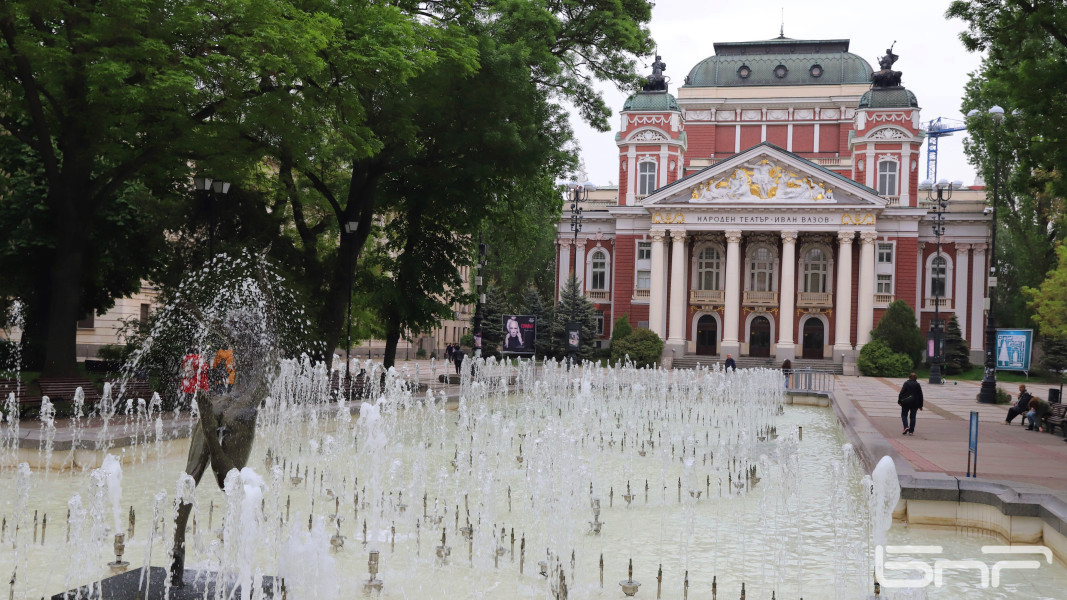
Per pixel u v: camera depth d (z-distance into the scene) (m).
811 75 74.75
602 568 9.67
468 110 28.23
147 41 18.50
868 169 65.56
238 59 20.30
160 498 8.66
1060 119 20.19
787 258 62.50
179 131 20.77
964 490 12.50
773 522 12.73
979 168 60.88
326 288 30.41
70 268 20.70
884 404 32.34
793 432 15.91
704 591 9.35
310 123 22.36
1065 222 53.69
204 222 28.45
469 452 18.30
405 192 32.12
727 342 63.34
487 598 8.92
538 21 29.36
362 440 18.55
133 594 7.71
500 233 40.28
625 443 21.14
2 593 8.47
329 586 8.22
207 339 8.84
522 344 40.31
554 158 32.69
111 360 29.75
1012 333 26.84
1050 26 20.08
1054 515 11.00
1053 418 23.25
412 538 11.24
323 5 22.08
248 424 8.48
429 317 34.75
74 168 20.64
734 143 75.69
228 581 8.17
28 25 19.09
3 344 28.41
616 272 68.12
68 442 14.44
